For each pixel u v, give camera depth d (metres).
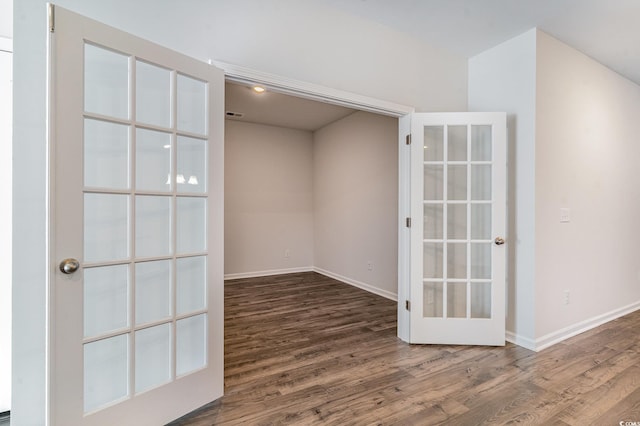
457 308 2.74
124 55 1.50
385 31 2.60
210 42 1.88
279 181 5.64
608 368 2.27
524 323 2.64
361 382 2.09
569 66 2.83
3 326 1.72
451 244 2.76
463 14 2.42
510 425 1.66
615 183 3.34
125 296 1.56
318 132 5.79
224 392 1.97
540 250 2.61
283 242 5.68
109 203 1.52
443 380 2.11
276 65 2.10
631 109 3.52
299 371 2.24
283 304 3.86
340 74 2.37
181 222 1.77
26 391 1.45
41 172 1.47
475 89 3.06
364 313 3.54
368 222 4.53
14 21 1.41
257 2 2.03
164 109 1.67
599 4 2.25
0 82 1.69
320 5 2.28
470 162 2.67
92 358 1.48
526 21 2.49
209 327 1.83
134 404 1.54
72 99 1.34
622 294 3.47
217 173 1.84
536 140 2.57
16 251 1.43
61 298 1.32
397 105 2.67
